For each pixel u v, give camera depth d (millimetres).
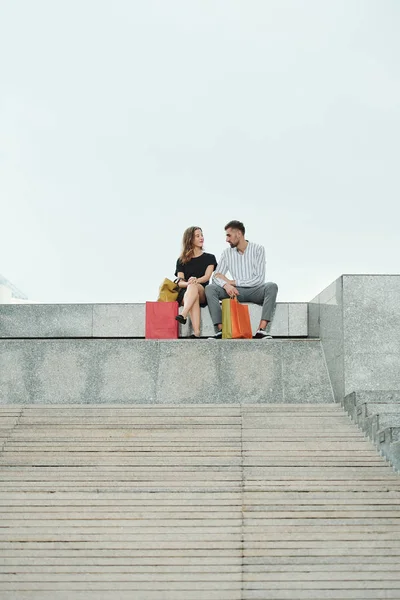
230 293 14680
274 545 8656
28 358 14047
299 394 13633
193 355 13859
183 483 9914
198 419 11961
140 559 8516
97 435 11633
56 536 8844
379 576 8242
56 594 8125
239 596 8070
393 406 11523
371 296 12891
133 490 9688
